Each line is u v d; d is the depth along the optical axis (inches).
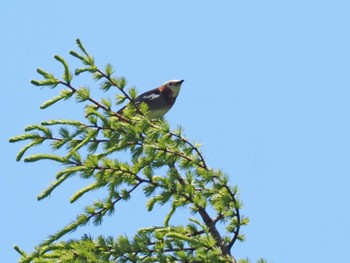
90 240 444.5
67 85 561.3
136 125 505.0
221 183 481.7
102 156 506.6
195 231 471.2
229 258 429.7
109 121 502.6
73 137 513.0
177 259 433.4
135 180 473.4
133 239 444.8
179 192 474.6
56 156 462.3
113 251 437.1
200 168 493.7
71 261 428.5
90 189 471.8
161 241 448.8
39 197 457.7
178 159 496.4
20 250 447.2
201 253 431.5
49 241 454.3
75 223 463.8
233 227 484.1
